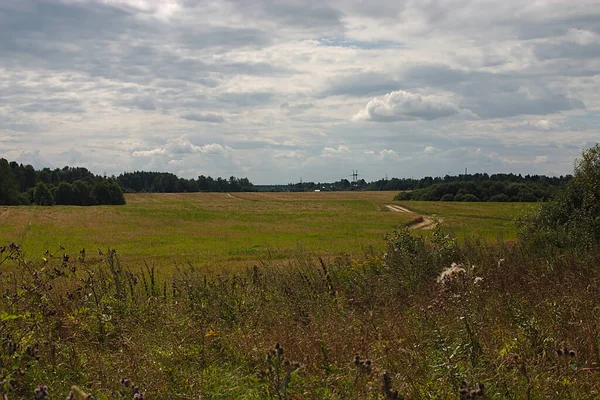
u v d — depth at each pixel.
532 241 16.33
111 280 8.45
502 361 4.89
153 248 36.78
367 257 12.13
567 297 6.84
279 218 74.62
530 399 4.26
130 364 5.25
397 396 3.78
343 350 5.27
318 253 25.41
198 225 63.22
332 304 7.97
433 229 13.82
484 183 115.50
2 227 55.97
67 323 6.63
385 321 6.35
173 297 8.62
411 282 10.08
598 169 17.84
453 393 4.42
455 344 5.26
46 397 3.75
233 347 6.07
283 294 8.63
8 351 5.07
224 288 8.62
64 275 7.57
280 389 4.16
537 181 117.81
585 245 14.85
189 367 5.46
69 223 62.44
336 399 4.20
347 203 110.81
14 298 6.40
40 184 113.75
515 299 7.05
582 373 4.55
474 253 12.32
